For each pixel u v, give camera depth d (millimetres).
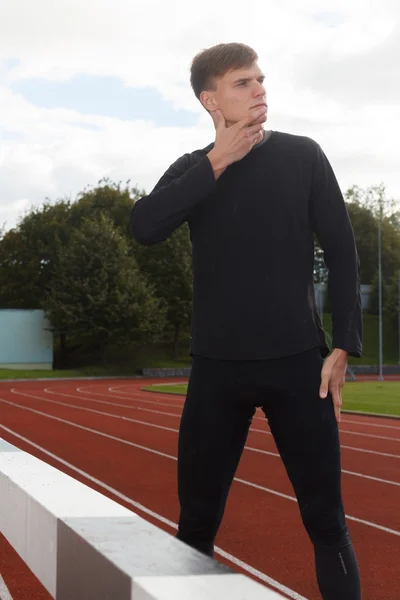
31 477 1750
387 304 65625
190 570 1016
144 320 56250
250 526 6402
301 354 1942
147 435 14281
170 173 2104
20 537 1668
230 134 1887
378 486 8500
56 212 69438
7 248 66562
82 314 54938
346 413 19000
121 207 69500
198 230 2020
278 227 1955
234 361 1954
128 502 7438
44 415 19609
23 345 54406
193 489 2051
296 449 1960
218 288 1979
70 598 1285
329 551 1969
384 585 4641
